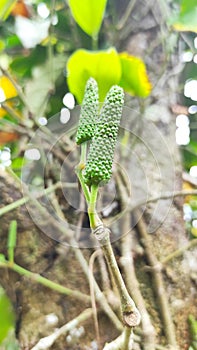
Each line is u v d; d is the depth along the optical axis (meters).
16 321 0.34
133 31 0.42
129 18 0.42
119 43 0.42
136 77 0.35
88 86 0.25
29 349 0.33
